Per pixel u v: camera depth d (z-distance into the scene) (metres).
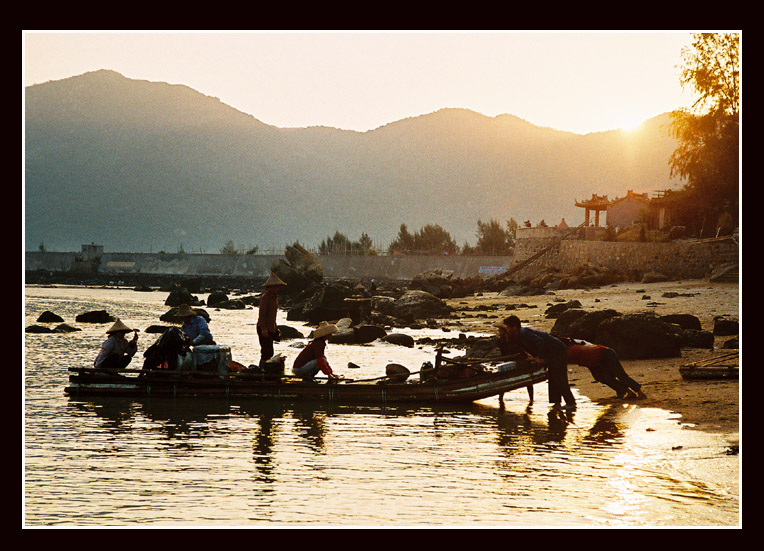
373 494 7.39
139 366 17.94
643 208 67.62
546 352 12.84
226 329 33.00
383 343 25.61
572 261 65.00
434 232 142.50
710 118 55.56
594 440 9.95
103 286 110.06
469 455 9.12
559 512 6.81
